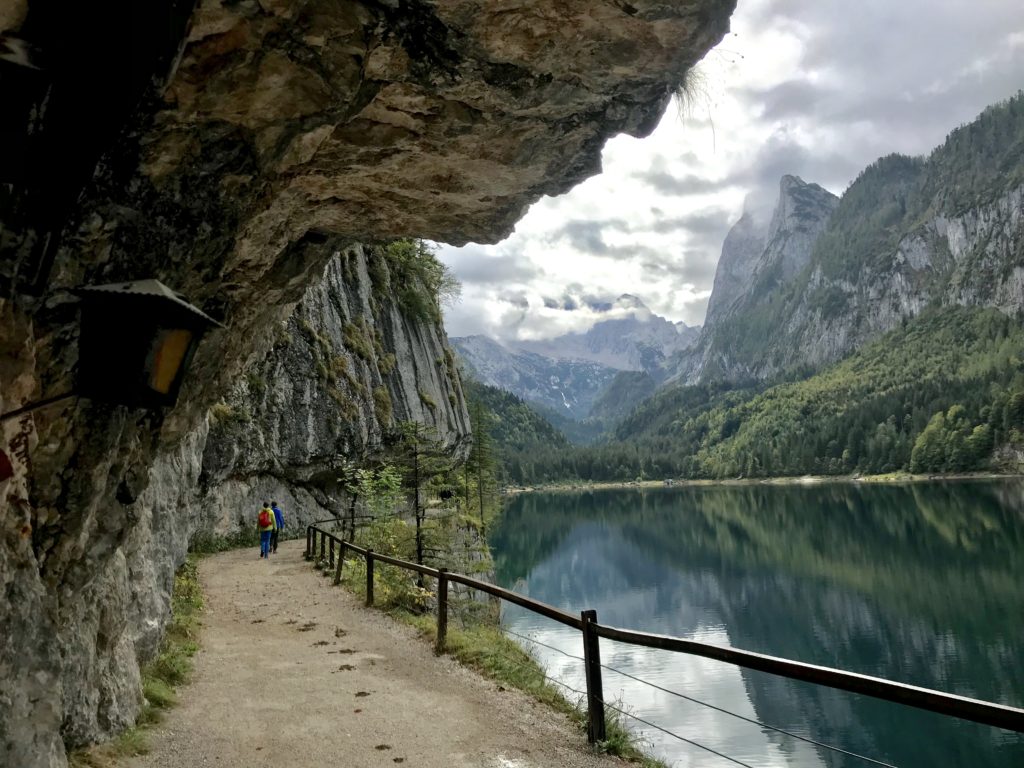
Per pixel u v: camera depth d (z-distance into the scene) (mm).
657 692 16781
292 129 4035
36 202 2844
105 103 2711
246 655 8602
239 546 22203
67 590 4230
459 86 4332
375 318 33281
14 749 3082
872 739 15766
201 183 3969
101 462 3859
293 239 5988
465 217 6215
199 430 11883
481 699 6953
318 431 25953
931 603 30438
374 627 10250
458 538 19484
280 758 5430
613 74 4363
